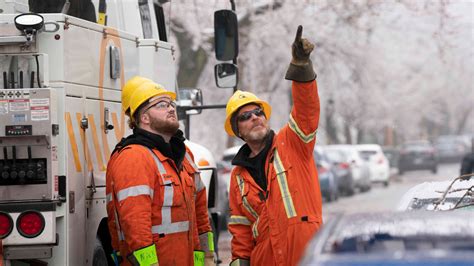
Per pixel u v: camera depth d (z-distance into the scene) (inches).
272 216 534.0
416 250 294.7
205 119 2600.9
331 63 2635.3
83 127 538.6
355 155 2982.3
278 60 2385.6
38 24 504.4
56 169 502.0
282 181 532.7
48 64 513.7
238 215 553.6
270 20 2269.9
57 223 508.7
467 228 319.6
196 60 2094.0
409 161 4276.6
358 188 3053.6
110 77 588.4
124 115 611.8
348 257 291.7
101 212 565.3
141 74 657.0
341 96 3144.7
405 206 624.7
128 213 515.2
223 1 1942.7
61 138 509.7
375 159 3339.1
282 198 531.5
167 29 803.4
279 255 530.9
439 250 292.2
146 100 536.7
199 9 1948.8
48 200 497.4
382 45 2851.9
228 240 1529.3
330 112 3634.4
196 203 582.6
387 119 4138.8
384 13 2418.8
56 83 515.2
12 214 496.7
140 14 715.4
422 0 2139.5
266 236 538.6
